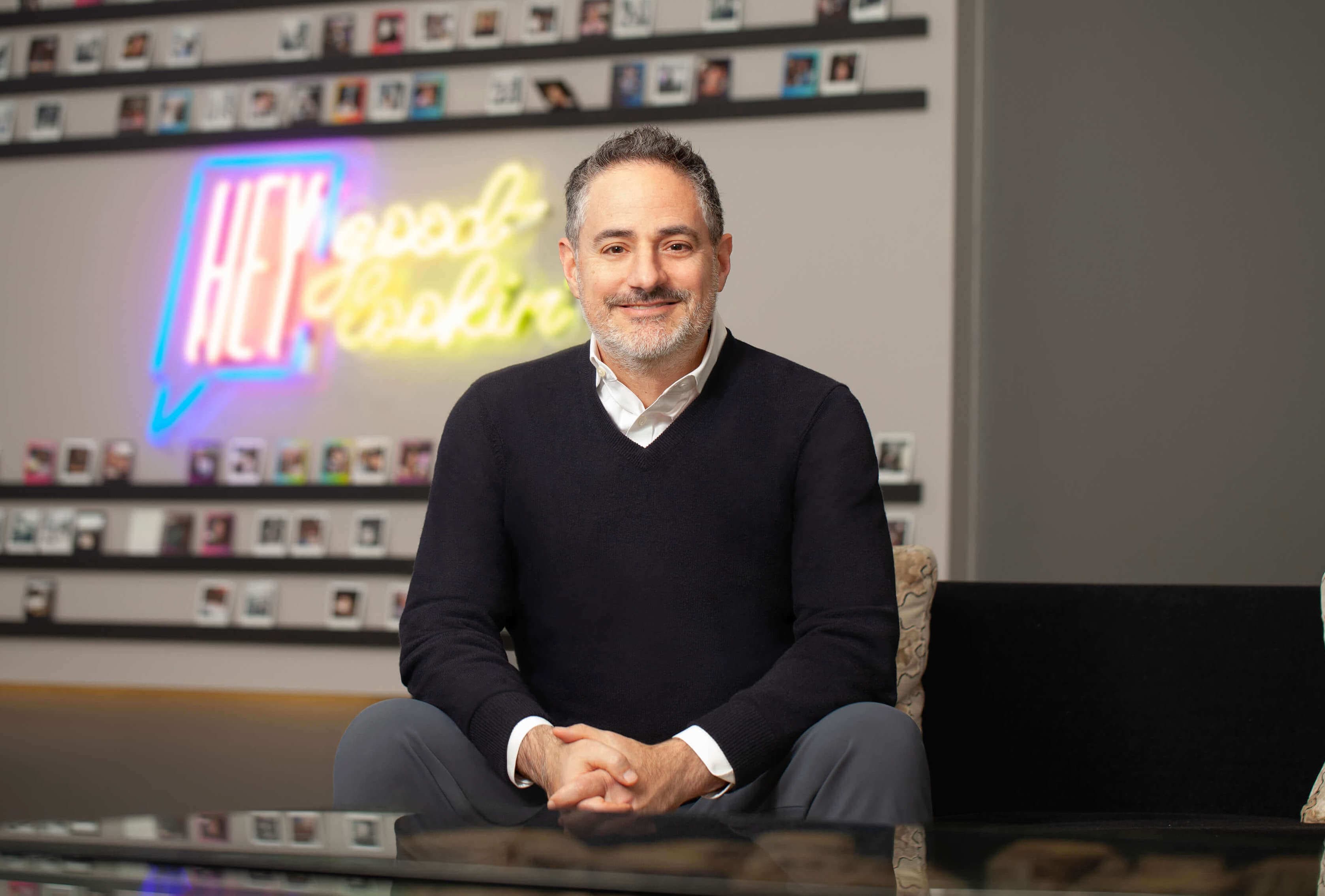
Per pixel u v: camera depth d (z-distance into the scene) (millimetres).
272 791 3045
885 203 4398
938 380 4324
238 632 4781
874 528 1423
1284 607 1536
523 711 1285
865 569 1390
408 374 4812
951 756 1612
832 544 1399
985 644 1631
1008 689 1609
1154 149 4473
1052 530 4492
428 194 4828
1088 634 1596
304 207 4930
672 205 1406
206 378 4977
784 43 4500
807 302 4441
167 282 5035
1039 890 731
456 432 1519
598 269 1419
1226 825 973
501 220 4742
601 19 4695
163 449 4992
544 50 4723
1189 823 1191
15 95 5207
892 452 4320
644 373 1444
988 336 4582
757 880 752
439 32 4859
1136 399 4449
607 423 1459
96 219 5109
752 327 4477
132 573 4938
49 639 4977
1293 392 4328
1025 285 4555
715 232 1472
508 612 1489
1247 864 784
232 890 730
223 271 4973
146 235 5062
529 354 4715
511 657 4160
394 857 803
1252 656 1535
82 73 5129
